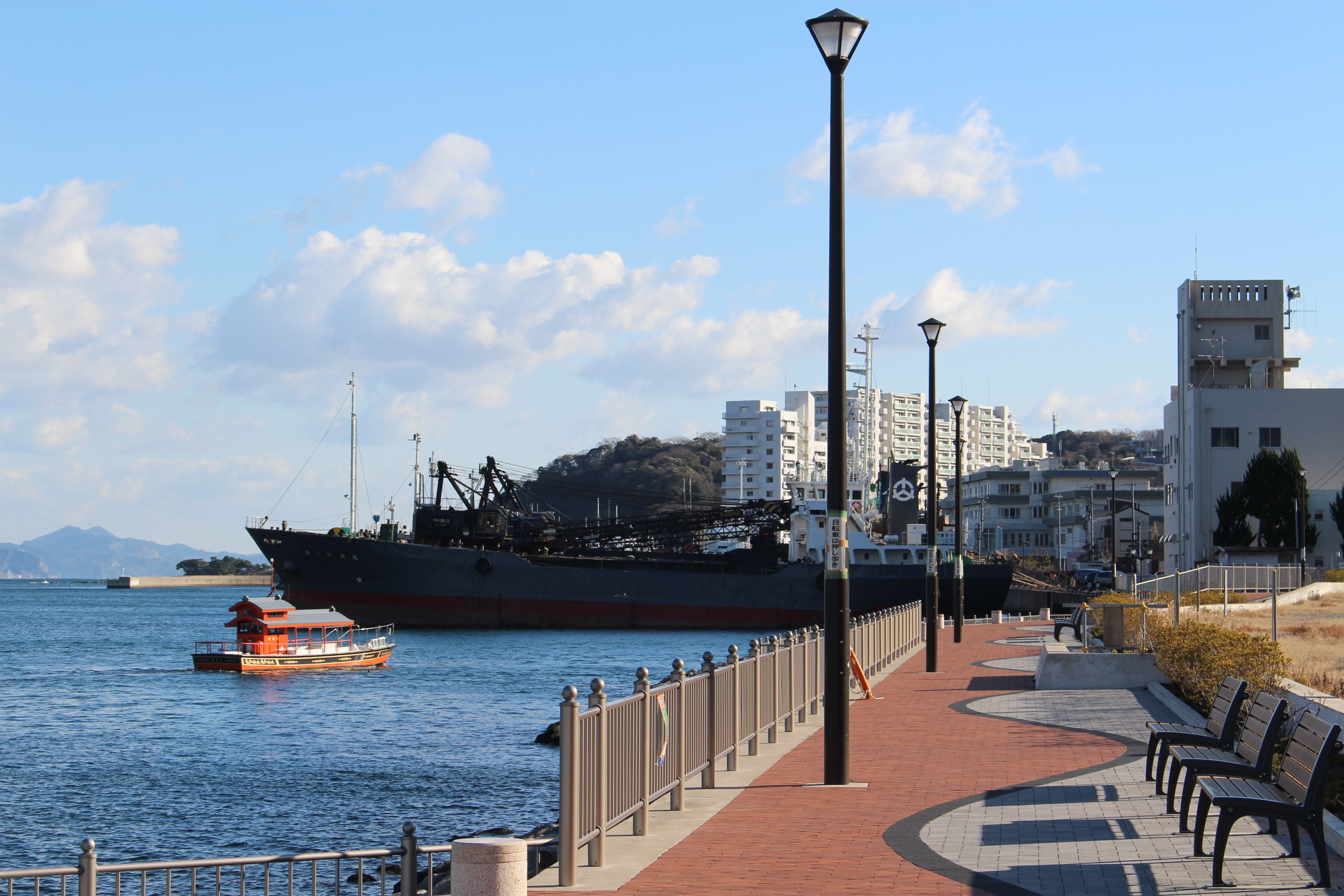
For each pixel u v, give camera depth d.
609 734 10.88
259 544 93.75
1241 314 94.19
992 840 11.38
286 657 63.59
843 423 15.22
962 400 47.34
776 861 10.70
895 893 9.48
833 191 15.38
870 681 29.58
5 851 24.94
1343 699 17.12
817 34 15.28
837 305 15.35
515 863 8.27
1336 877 9.62
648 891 9.68
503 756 35.19
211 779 32.34
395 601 92.19
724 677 15.39
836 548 15.04
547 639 84.00
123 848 25.20
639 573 92.50
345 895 20.66
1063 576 107.69
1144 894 9.26
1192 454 91.38
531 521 97.56
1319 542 85.44
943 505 171.88
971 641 45.88
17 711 48.56
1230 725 12.95
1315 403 89.50
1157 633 25.75
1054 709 22.67
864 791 14.29
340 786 30.89
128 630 113.44
